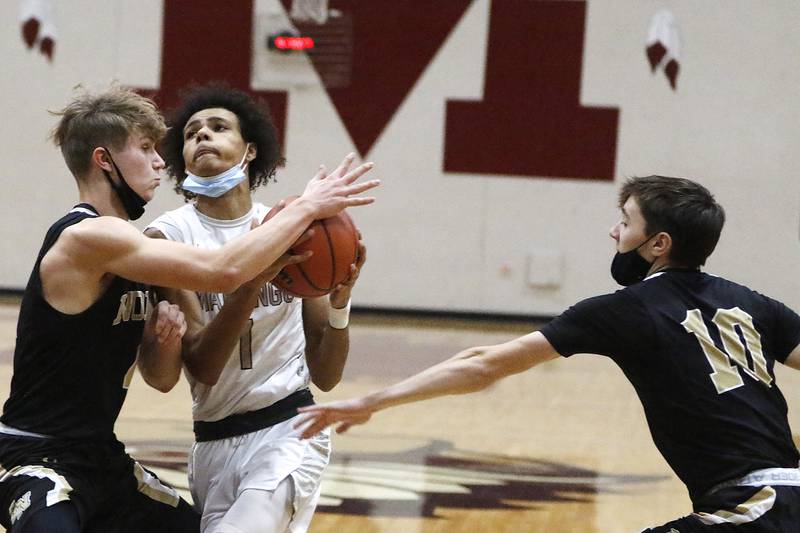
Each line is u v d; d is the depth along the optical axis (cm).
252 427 783
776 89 2981
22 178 3139
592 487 1324
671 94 3003
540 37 3014
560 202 3042
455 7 3023
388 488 1277
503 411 1838
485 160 3048
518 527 1120
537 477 1368
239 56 3070
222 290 667
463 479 1340
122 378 709
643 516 1184
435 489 1281
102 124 693
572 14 3003
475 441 1583
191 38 3077
